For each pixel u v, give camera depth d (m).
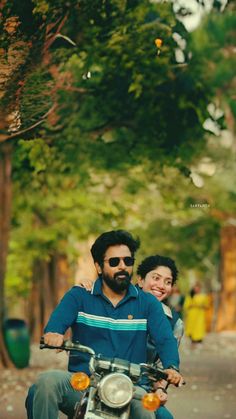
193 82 18.98
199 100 19.12
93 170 23.17
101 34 16.58
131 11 16.72
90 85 18.28
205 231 51.66
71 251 38.34
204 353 35.56
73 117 18.41
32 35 13.62
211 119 19.38
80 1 14.44
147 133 19.45
